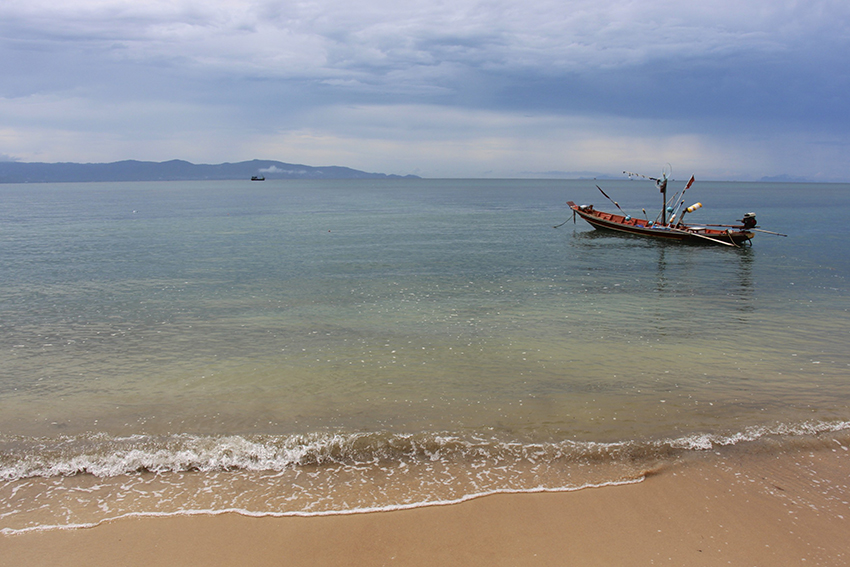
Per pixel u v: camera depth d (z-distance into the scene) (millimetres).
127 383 10539
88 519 6094
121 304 17359
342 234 40281
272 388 10188
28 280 21484
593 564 5379
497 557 5453
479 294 19000
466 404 9375
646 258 28141
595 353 12344
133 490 6707
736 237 32094
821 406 9305
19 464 7320
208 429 8445
